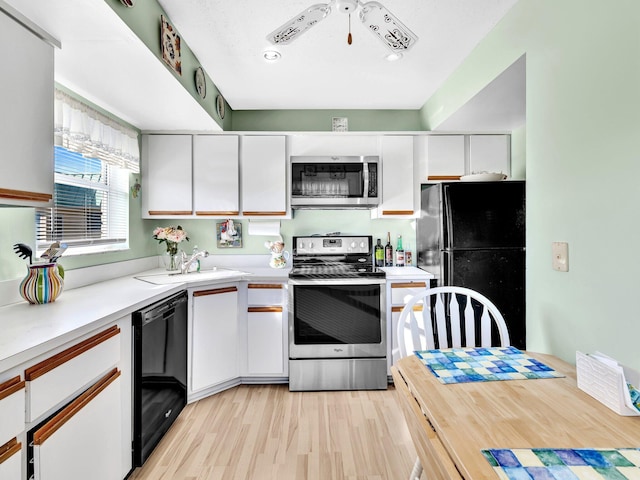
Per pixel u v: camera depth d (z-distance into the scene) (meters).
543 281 1.49
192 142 2.93
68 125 1.91
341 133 2.97
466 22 1.95
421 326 2.68
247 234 3.26
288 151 2.98
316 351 2.67
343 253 3.17
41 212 1.91
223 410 2.36
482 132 3.00
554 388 1.05
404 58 2.35
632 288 1.08
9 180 1.22
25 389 1.07
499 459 0.72
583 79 1.27
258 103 3.14
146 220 3.03
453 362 1.27
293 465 1.79
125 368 1.66
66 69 1.83
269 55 2.28
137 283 2.32
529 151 1.59
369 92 2.92
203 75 2.44
